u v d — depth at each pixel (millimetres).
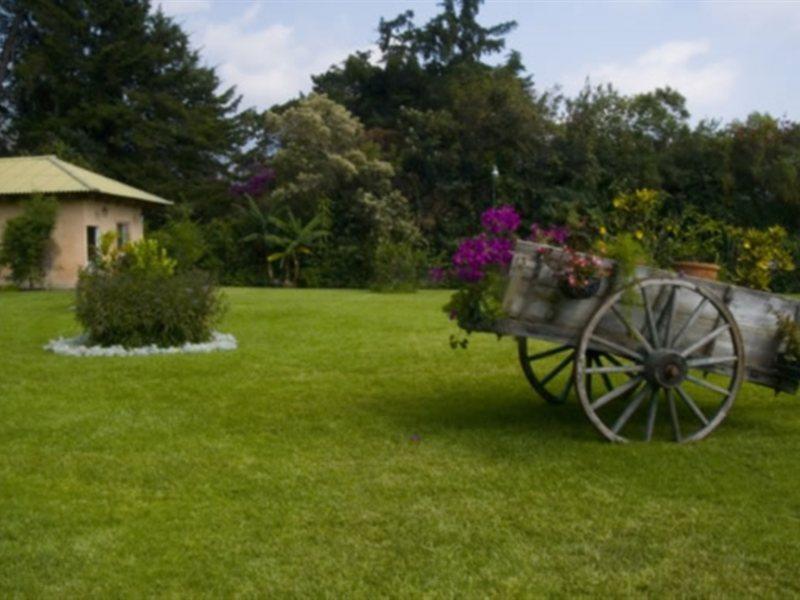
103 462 4988
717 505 4148
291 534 3756
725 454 5105
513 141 28641
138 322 10242
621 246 5293
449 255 27891
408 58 35688
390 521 3924
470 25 37750
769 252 6254
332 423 6105
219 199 34688
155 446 5398
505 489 4414
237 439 5602
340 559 3467
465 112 28828
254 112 40094
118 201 25547
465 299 5379
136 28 35875
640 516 3979
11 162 25094
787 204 27312
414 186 29453
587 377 6773
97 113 34000
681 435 5723
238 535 3746
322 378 8141
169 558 3484
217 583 3244
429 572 3332
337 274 27547
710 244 6508
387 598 3107
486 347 10445
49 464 4949
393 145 30438
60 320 13859
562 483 4512
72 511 4078
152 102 36000
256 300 18562
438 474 4711
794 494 4312
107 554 3531
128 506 4164
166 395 7207
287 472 4770
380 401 6996
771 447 5289
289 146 28906
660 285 5363
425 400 7051
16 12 36344
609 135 29438
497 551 3545
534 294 5305
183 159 36875
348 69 36688
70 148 31266
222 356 9594
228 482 4570
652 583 3229
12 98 36094
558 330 5387
